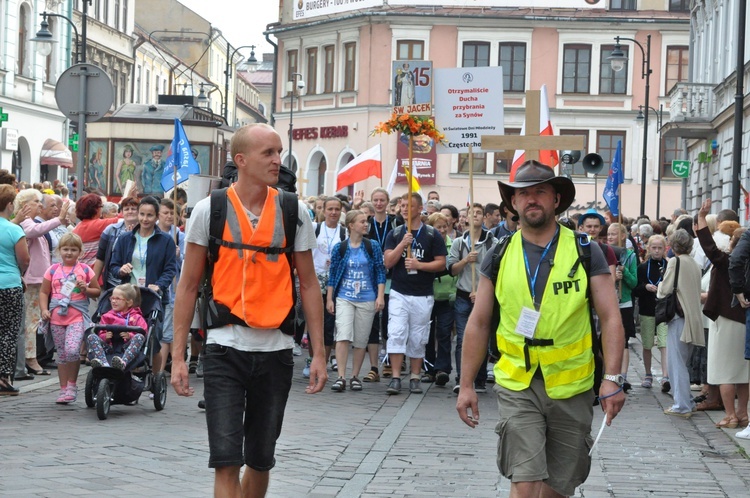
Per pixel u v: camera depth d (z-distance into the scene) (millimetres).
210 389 7402
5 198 15023
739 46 26734
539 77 67750
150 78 88000
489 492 10266
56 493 9648
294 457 11742
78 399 15492
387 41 67812
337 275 17328
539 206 7492
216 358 7422
